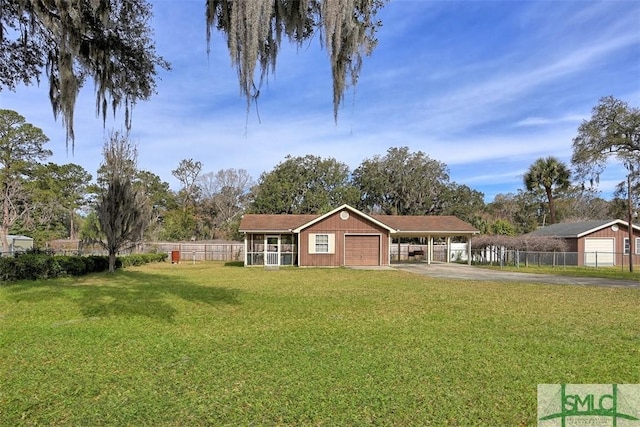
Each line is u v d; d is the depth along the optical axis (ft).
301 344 19.74
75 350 18.49
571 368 16.29
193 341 20.20
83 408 12.39
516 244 88.99
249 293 38.52
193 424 11.42
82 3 21.74
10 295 35.32
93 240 87.66
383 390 13.92
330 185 153.99
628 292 40.40
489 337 21.22
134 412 12.14
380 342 20.16
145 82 27.40
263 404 12.75
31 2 20.52
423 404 12.83
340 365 16.51
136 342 19.90
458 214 148.25
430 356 17.81
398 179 153.38
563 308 30.45
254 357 17.58
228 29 19.79
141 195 69.77
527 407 12.74
